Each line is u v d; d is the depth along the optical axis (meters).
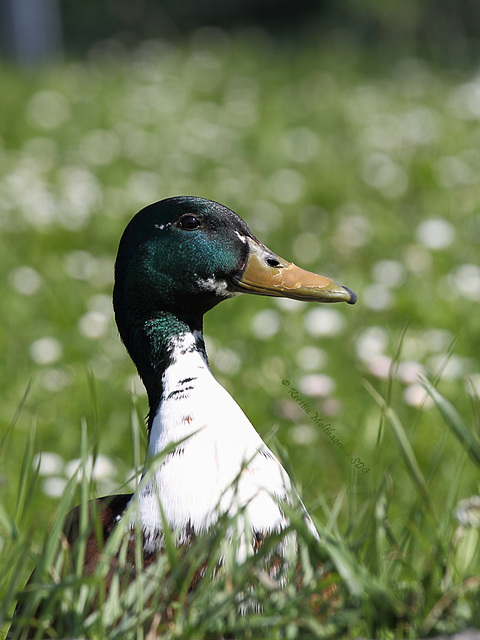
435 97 20.03
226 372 8.86
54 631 4.14
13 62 25.66
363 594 4.14
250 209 13.44
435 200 13.70
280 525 4.42
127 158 16.27
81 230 12.65
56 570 4.27
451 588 4.45
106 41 31.08
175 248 4.97
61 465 7.39
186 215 5.02
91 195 13.98
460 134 17.09
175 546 4.30
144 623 4.07
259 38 28.84
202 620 3.94
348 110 19.14
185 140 17.23
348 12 29.67
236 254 5.09
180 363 4.84
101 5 34.31
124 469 7.48
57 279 11.14
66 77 22.64
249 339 9.74
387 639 4.18
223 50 26.34
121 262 5.05
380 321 10.01
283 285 5.09
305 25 31.22
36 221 12.62
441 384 8.36
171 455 4.50
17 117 18.52
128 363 9.32
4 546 5.09
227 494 4.38
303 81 21.95
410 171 14.74
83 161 16.12
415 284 10.73
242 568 4.09
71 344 9.66
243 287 5.11
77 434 8.05
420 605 4.34
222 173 15.38
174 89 21.33
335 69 23.38
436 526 5.05
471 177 14.57
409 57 24.53
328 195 14.05
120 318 5.07
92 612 4.24
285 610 4.03
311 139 17.12
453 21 27.45
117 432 8.08
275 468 4.56
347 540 5.08
